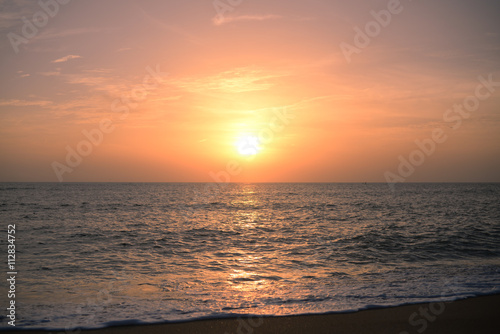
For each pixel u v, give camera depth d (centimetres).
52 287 1105
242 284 1146
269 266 1443
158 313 848
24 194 8394
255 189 14762
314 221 3184
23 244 1969
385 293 1023
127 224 2931
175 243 2034
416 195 8681
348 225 2842
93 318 810
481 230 2433
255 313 848
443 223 2903
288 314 840
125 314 841
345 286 1113
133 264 1479
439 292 1030
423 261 1552
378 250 1794
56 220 3175
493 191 11319
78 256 1647
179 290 1069
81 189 12481
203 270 1366
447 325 776
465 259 1598
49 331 734
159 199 6869
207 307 895
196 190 12494
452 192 10562
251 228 2709
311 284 1141
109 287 1105
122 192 10156
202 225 2905
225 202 6250
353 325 775
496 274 1281
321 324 780
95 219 3291
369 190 12762
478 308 883
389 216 3578
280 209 4666
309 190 13050
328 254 1706
